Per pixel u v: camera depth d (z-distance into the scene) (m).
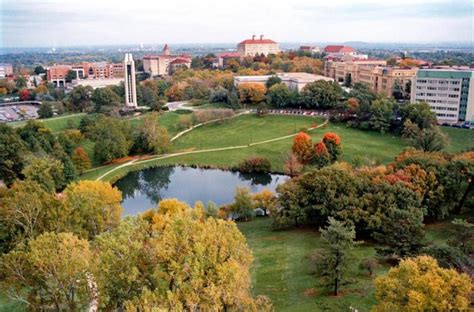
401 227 59.31
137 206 117.25
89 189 77.50
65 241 46.19
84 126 164.75
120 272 39.97
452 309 35.16
